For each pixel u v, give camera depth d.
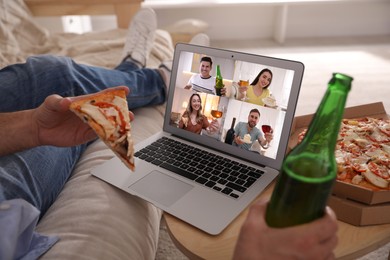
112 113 0.52
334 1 2.32
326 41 2.63
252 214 0.37
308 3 2.30
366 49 2.40
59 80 0.81
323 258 0.33
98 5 1.60
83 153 0.85
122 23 1.65
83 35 1.57
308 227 0.32
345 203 0.50
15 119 0.64
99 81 0.90
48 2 1.54
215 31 2.67
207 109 0.72
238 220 0.52
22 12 1.39
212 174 0.62
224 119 0.70
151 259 0.61
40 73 0.79
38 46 1.40
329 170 0.33
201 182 0.60
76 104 0.52
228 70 0.69
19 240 0.50
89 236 0.56
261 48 2.47
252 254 0.33
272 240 0.33
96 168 0.69
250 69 0.66
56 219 0.60
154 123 0.98
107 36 1.55
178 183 0.61
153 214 0.65
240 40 2.69
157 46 1.46
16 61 1.21
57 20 1.88
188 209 0.54
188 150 0.71
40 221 0.62
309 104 1.58
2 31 1.20
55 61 0.82
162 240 0.94
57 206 0.64
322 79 1.86
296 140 0.66
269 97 0.64
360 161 0.57
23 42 1.36
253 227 0.35
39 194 0.65
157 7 2.16
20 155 0.66
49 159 0.71
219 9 2.58
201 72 0.72
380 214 0.49
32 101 0.79
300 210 0.34
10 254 0.47
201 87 0.72
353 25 2.75
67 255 0.52
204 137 0.72
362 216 0.49
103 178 0.66
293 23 2.70
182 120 0.76
